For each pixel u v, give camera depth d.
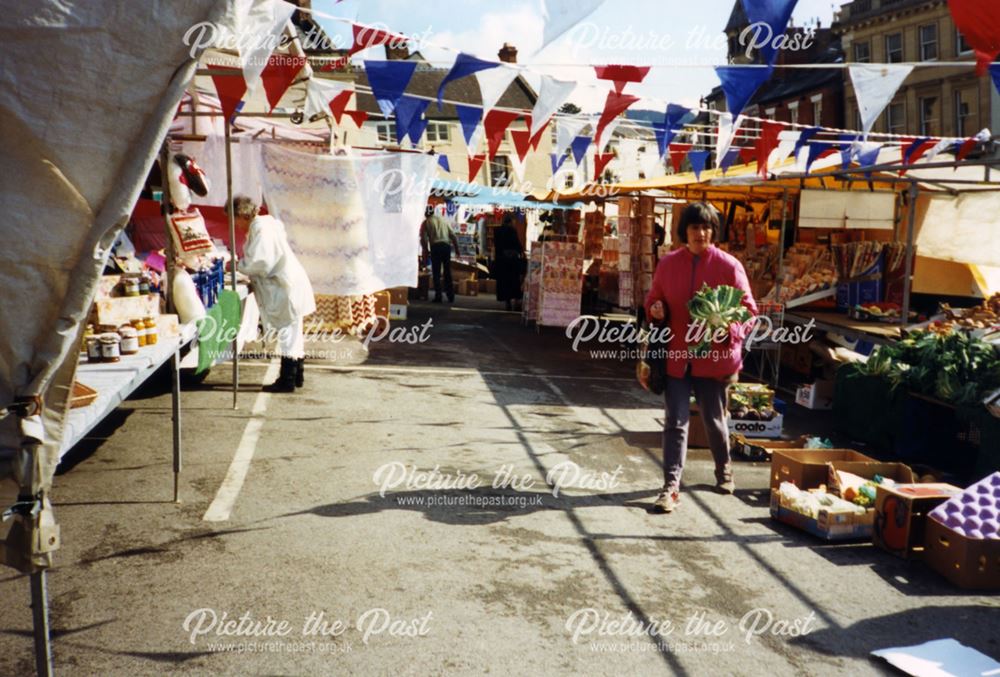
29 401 2.30
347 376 9.52
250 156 10.42
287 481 5.61
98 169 2.23
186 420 7.09
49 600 3.71
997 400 6.04
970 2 3.30
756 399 7.53
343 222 10.74
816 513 5.06
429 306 19.11
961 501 4.62
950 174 10.10
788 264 10.90
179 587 3.93
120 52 2.21
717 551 4.78
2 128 2.20
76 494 5.13
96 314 4.84
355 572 4.20
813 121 33.75
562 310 14.93
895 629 3.90
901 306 9.51
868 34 31.72
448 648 3.49
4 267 2.23
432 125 31.92
